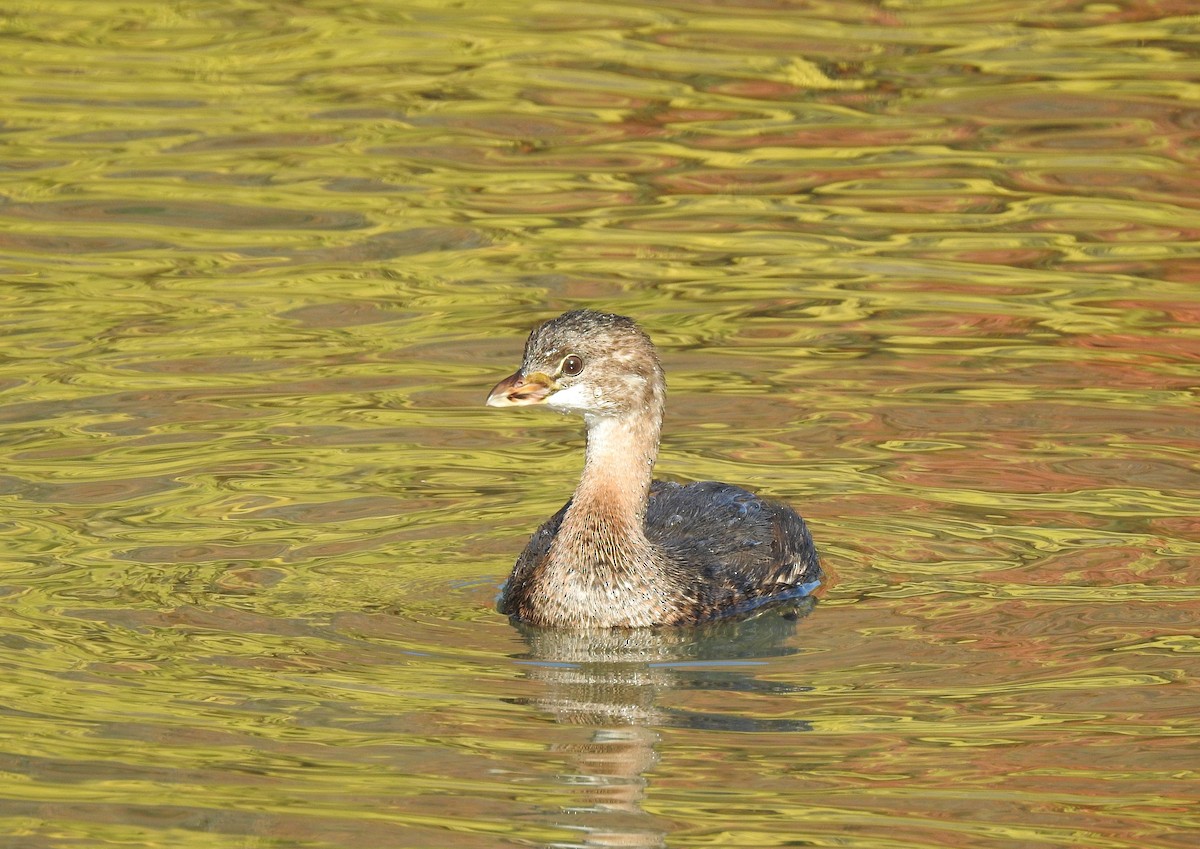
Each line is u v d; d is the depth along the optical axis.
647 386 12.74
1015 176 21.91
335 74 25.34
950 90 24.67
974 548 13.55
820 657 11.94
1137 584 12.88
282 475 14.65
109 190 21.44
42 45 26.38
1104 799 9.93
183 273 19.16
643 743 10.62
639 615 12.49
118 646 11.77
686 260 19.55
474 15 27.81
